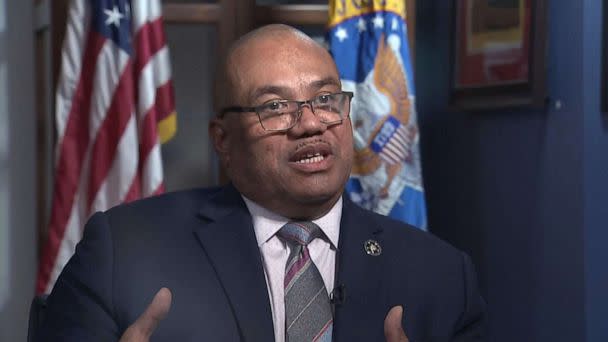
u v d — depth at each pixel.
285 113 3.13
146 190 7.51
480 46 8.76
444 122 9.80
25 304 8.53
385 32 7.94
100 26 7.48
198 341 3.01
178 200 3.49
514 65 8.18
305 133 3.09
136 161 7.43
